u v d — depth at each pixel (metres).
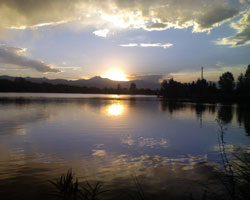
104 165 6.66
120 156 7.66
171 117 21.17
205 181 5.39
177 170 6.25
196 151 8.44
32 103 39.41
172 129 13.80
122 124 15.82
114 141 10.14
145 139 10.66
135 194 4.70
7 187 4.98
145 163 6.90
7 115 20.70
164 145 9.42
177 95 108.38
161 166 6.61
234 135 11.87
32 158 7.29
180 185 5.19
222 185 5.04
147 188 5.03
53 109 27.81
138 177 5.71
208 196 4.54
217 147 9.07
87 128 13.85
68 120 17.77
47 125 14.91
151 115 23.00
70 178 3.45
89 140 10.28
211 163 6.89
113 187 5.05
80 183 5.25
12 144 9.30
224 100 62.75
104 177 5.67
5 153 7.89
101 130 13.13
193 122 17.48
